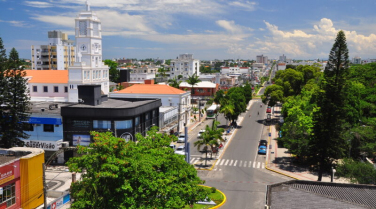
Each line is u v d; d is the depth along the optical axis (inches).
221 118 3801.7
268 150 2412.6
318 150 1694.1
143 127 2172.7
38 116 1916.8
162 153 973.2
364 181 1384.1
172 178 927.0
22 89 1747.0
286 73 3772.1
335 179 1724.9
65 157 1909.4
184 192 925.8
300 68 4180.6
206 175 1841.8
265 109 4498.0
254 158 2203.5
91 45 3257.9
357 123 2203.5
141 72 6628.9
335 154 1667.1
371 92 2682.1
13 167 1124.5
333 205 800.9
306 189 960.3
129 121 1963.6
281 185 970.7
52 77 3331.7
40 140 1893.5
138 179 836.0
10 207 1112.2
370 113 2468.0
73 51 5703.7
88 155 855.1
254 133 2999.5
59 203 1311.5
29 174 1186.0
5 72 1689.2
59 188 1512.1
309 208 785.6
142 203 863.1
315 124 1699.1
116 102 2304.4
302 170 1934.1
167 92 3036.4
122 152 848.3
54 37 5605.3
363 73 3316.9
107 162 813.2
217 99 3737.7
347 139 1921.8
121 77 5423.2
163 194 862.5
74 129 1918.1
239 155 2274.9
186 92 3307.1
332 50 1660.9
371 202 867.4
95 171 824.9
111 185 844.0
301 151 1910.7
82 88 2069.4
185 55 7564.0
